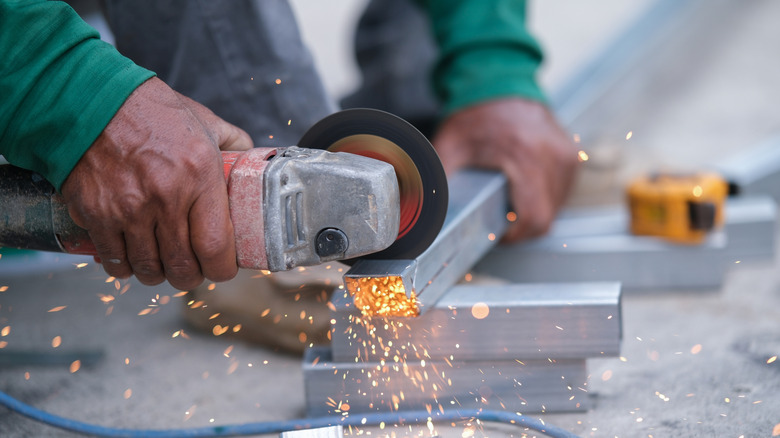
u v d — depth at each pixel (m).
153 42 1.80
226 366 2.01
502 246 2.50
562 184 2.45
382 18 3.24
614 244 2.46
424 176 1.45
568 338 1.55
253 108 1.85
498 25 2.55
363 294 1.44
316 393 1.63
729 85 4.64
